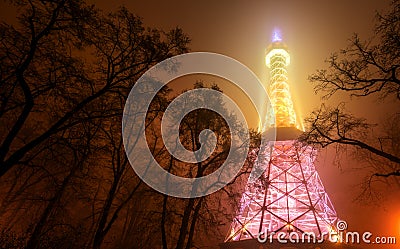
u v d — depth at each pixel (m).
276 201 46.09
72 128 17.88
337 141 15.41
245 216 45.03
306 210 43.97
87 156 18.44
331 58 16.11
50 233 20.48
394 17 14.27
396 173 15.92
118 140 20.39
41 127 22.44
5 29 14.31
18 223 25.20
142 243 26.88
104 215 16.27
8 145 11.77
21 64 14.16
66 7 14.47
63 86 15.70
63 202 24.48
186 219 19.00
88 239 23.72
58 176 22.19
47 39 15.03
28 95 12.65
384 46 14.43
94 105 19.16
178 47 18.58
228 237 42.03
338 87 15.73
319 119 16.39
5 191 25.47
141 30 17.47
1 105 13.64
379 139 16.45
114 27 16.77
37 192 24.31
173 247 26.77
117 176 17.45
